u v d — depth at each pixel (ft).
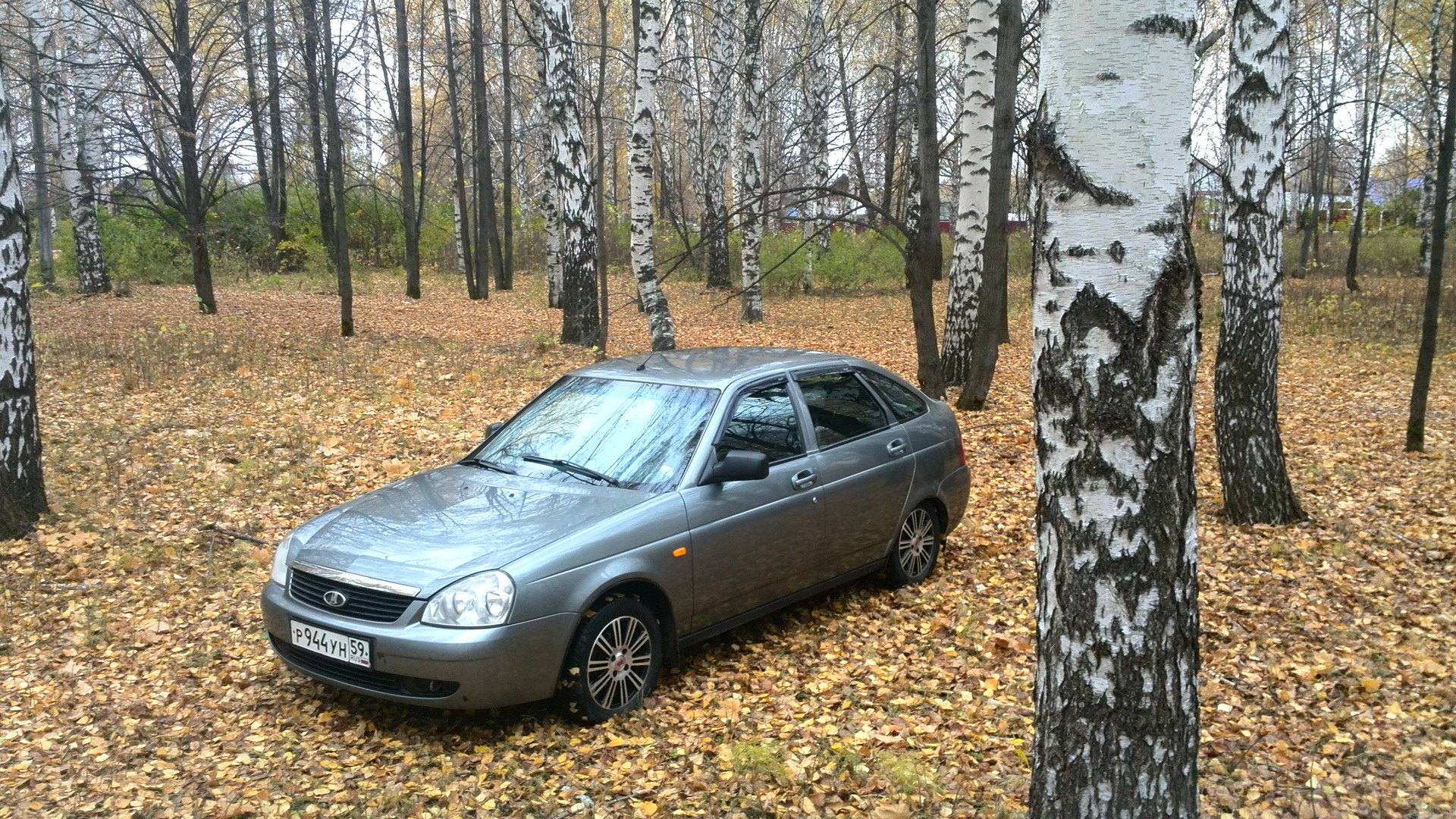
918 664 16.96
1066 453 9.12
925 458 20.45
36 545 21.45
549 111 52.01
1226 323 23.89
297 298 74.69
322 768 13.39
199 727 14.49
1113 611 9.00
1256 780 13.01
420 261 113.29
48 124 80.53
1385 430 33.86
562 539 14.33
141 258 83.05
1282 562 21.48
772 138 85.25
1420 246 91.66
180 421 32.30
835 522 18.20
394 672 13.50
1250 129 22.97
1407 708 14.85
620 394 18.24
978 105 40.11
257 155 90.07
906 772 12.80
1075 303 8.95
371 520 15.47
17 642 17.28
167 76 62.59
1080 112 8.86
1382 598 19.40
